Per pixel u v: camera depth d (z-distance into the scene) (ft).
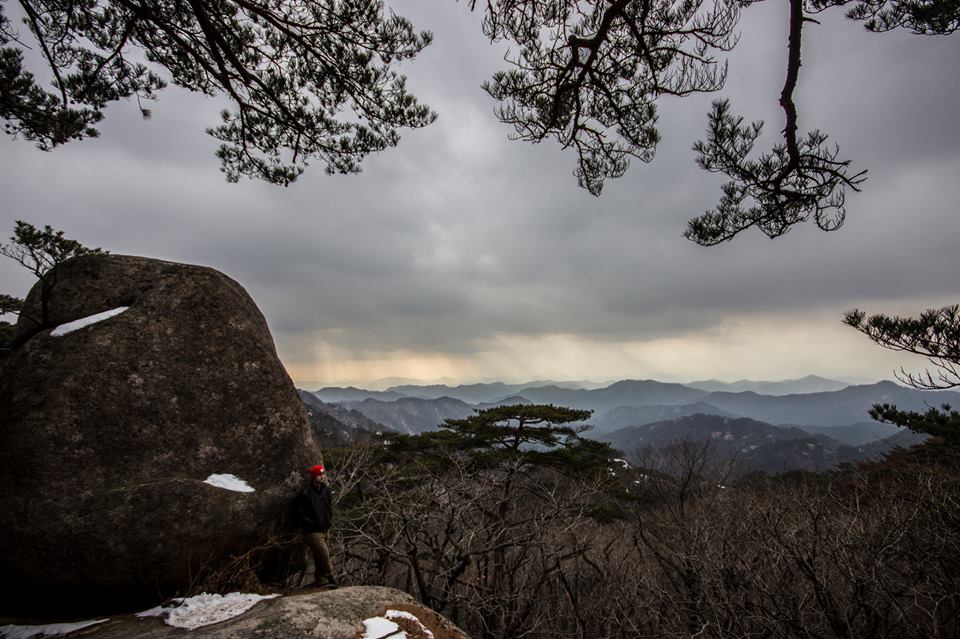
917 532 27.27
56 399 16.02
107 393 16.83
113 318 18.20
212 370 19.17
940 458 43.73
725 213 23.21
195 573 15.94
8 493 14.60
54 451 15.37
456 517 33.24
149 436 17.03
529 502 42.75
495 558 37.27
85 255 19.75
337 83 25.11
